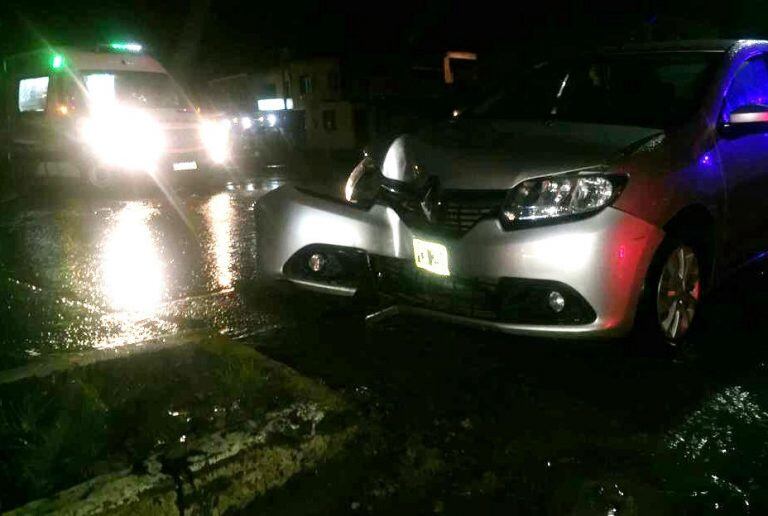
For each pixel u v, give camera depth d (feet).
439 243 11.87
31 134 36.55
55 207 31.53
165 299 16.75
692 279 13.01
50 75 35.32
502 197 11.44
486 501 8.63
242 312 15.57
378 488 8.85
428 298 12.57
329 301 15.87
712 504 8.50
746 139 13.94
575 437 9.98
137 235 24.58
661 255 11.71
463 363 12.45
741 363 12.46
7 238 24.41
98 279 18.70
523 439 9.92
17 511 7.79
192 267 19.86
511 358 12.65
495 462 9.37
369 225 12.95
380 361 12.57
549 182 11.21
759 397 11.19
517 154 11.84
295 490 8.82
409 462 9.32
